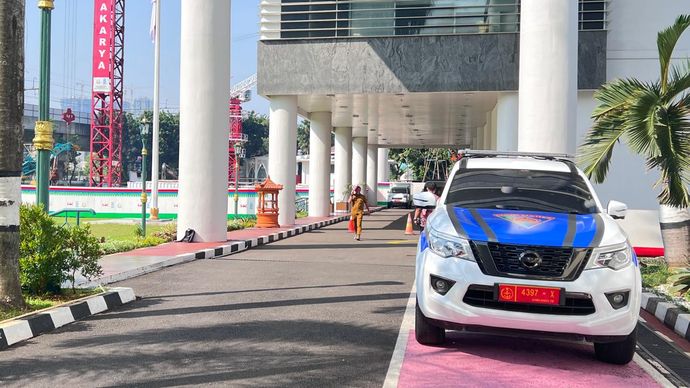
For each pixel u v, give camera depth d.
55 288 7.64
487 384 4.76
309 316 7.05
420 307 5.53
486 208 6.07
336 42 19.05
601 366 5.40
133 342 5.83
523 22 13.80
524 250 5.09
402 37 18.50
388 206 44.12
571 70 13.46
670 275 9.89
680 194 9.58
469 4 18.25
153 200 27.19
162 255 12.03
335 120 29.50
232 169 66.88
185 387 4.56
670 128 9.62
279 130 20.72
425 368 5.14
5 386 4.55
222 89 14.77
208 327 6.46
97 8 50.50
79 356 5.36
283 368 5.05
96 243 7.98
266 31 19.64
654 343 6.43
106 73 50.59
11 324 5.88
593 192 6.51
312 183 27.72
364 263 12.11
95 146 52.69
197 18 14.43
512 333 5.10
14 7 6.52
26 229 7.38
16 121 6.58
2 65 6.47
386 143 41.84
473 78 18.03
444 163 63.78
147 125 20.19
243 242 14.73
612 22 17.11
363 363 5.24
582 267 5.05
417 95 19.77
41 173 9.49
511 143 18.12
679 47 16.73
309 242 16.78
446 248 5.34
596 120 10.48
